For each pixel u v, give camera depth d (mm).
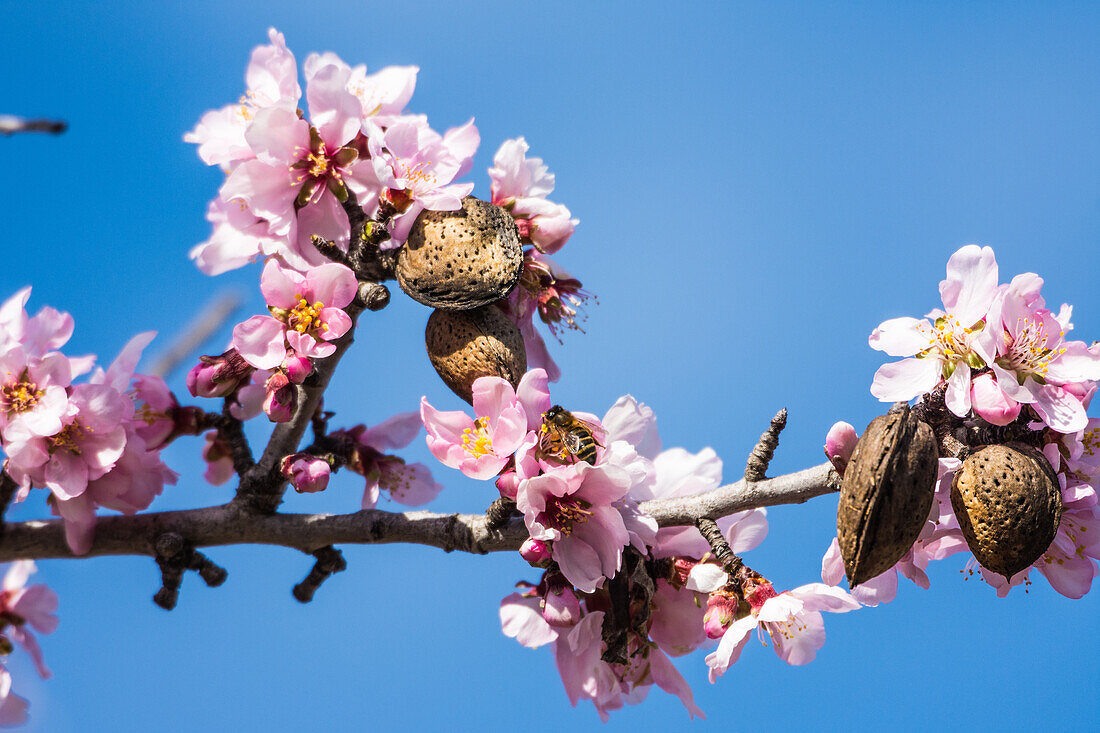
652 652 4652
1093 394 4125
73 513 4516
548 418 4227
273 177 4492
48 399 4285
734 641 4082
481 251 4418
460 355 4387
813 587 4281
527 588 4641
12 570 5020
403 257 4469
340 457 4848
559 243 4996
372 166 4504
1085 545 4184
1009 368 4078
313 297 4414
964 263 4129
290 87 4723
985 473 3836
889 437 3701
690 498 4434
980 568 4398
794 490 4293
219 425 4773
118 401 4383
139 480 4645
